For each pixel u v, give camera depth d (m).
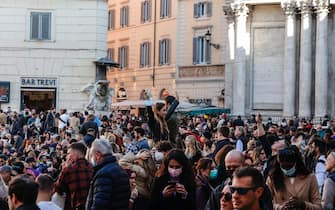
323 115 51.25
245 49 54.34
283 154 11.59
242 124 34.44
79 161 13.91
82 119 37.16
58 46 48.69
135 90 71.12
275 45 53.94
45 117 40.56
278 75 53.88
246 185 8.23
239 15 54.09
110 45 76.12
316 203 11.50
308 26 51.62
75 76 48.78
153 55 68.56
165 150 14.91
